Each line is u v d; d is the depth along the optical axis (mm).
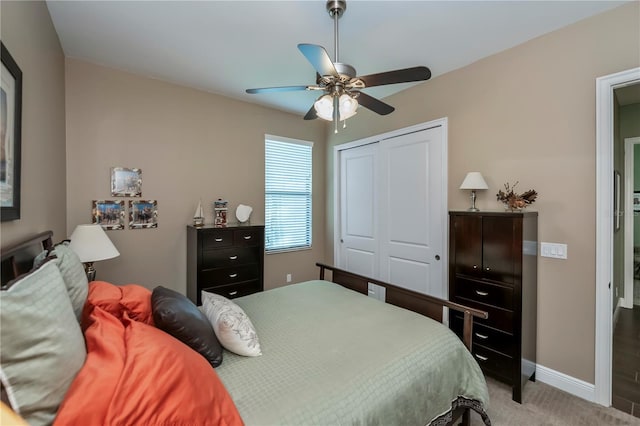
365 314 1943
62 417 703
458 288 2422
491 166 2561
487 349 2230
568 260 2145
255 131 3846
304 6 1931
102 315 1102
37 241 1483
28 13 1528
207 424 885
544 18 2055
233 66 2801
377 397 1207
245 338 1413
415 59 2617
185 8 1961
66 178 2592
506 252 2123
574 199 2115
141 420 777
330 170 4469
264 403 1086
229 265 3170
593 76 2023
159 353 914
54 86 2164
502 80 2486
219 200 3469
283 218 4188
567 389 2137
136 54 2580
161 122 3121
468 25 2139
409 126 3246
